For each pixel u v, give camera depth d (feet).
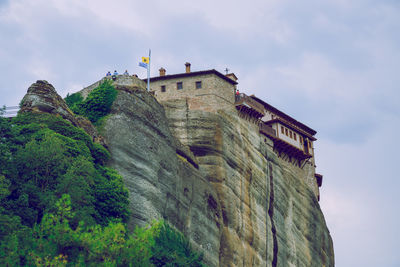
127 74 231.50
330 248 320.29
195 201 218.59
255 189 262.47
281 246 268.21
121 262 150.51
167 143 213.46
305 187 303.27
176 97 268.21
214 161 243.81
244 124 273.33
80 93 231.71
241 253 237.66
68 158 169.89
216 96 267.39
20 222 147.43
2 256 132.46
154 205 194.59
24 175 162.71
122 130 198.29
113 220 172.96
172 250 193.06
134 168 193.98
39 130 176.65
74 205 161.58
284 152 301.84
